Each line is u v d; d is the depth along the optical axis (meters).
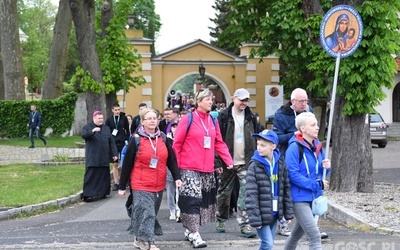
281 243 9.44
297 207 7.37
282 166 7.43
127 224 11.80
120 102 37.44
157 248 8.93
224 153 9.73
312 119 7.40
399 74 45.94
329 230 10.70
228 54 38.84
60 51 39.78
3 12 38.97
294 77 30.48
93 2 23.66
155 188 8.96
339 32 10.44
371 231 10.42
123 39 26.11
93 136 15.73
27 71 64.12
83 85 23.58
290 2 25.03
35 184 17.22
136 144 8.85
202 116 9.52
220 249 9.10
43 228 11.53
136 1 26.28
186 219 9.27
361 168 14.88
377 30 13.97
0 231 11.30
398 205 12.52
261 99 39.16
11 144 35.62
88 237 10.21
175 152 9.39
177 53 38.31
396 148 33.06
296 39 25.36
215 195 9.65
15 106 39.62
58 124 40.69
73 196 15.20
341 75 14.13
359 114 14.66
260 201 7.36
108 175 15.95
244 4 27.84
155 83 38.06
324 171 7.54
